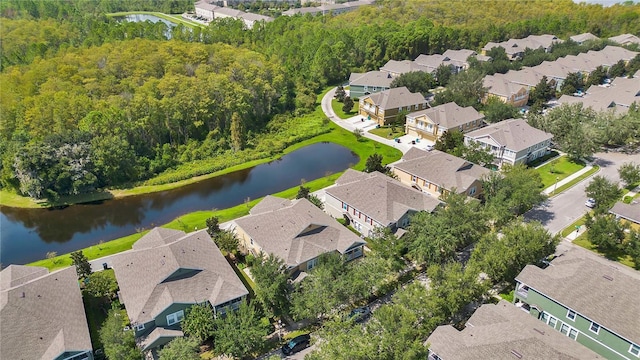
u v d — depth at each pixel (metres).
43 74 93.12
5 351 34.69
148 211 67.19
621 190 62.94
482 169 64.12
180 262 42.62
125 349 35.47
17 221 65.44
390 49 133.38
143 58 100.81
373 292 46.09
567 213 59.78
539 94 101.88
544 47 136.38
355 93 112.50
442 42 140.88
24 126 77.19
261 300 40.84
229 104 87.56
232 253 53.03
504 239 45.56
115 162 74.12
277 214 52.25
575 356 32.75
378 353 33.09
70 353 35.81
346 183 62.12
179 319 40.66
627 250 48.38
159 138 83.00
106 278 44.75
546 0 193.75
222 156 84.19
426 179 63.91
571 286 39.62
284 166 80.31
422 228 47.44
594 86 102.25
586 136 72.56
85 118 75.44
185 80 87.69
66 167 70.25
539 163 75.19
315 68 121.56
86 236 61.03
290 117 101.75
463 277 39.84
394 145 85.50
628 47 130.38
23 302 38.53
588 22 158.62
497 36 149.75
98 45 118.25
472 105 93.88
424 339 37.34
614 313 36.59
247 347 36.69
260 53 123.62
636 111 82.00
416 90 105.25
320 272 41.62
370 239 50.41
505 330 35.25
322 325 41.78
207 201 69.12
